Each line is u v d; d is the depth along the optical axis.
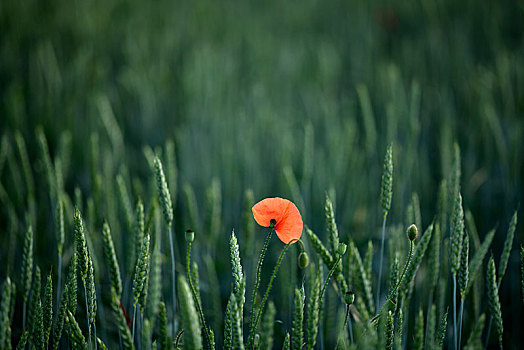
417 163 2.29
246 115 3.00
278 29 4.94
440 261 1.79
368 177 2.46
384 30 4.64
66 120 2.65
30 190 1.94
